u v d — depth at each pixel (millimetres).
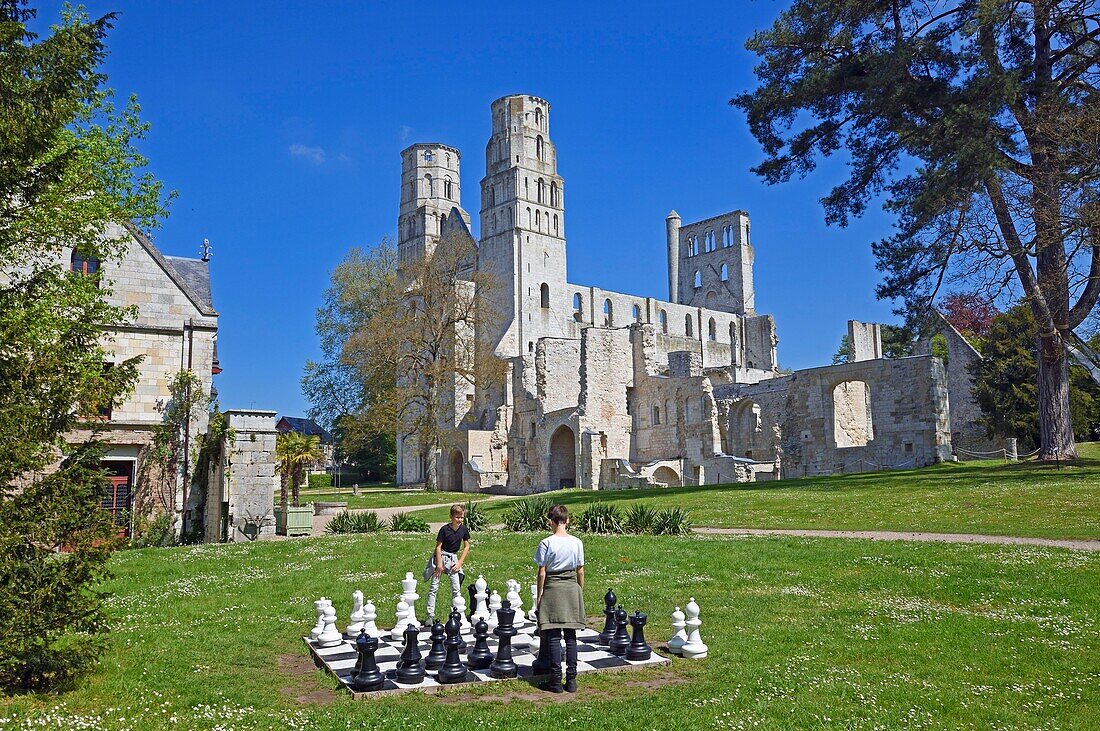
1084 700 8523
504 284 87375
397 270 66562
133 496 28219
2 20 10664
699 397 57812
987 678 9297
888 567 15875
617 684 9266
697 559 17516
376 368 56469
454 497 50062
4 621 8141
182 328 29938
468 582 15594
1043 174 30766
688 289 119312
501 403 72625
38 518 8391
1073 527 20047
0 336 8828
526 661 10148
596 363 61875
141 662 10062
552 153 93125
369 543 21656
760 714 8156
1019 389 53219
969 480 31031
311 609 13391
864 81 33688
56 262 28203
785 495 31344
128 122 26078
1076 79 33750
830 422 52281
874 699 8602
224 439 25969
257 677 9586
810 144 38031
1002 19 31703
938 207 31453
